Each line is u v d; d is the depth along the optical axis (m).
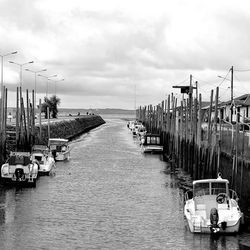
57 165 72.00
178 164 73.94
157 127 115.75
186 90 102.81
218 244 31.73
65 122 143.88
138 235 34.19
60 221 37.81
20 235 33.88
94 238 33.44
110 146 108.38
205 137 63.78
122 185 54.72
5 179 51.50
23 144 67.38
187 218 34.97
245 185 42.72
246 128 65.62
